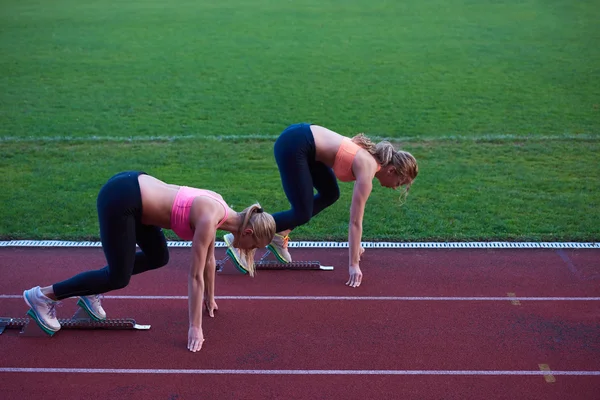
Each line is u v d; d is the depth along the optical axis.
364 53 14.66
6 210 6.47
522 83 12.07
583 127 9.50
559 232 6.01
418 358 4.09
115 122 9.95
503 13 18.86
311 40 16.03
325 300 4.84
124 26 17.66
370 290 4.99
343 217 6.46
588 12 18.64
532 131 9.36
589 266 5.38
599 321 4.53
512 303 4.79
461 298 4.86
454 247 5.76
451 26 17.36
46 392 3.75
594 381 3.86
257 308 4.72
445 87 11.92
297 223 4.91
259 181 7.44
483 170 7.74
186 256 5.60
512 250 5.70
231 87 12.05
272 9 20.22
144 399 3.69
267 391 3.76
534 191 7.07
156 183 3.94
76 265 5.40
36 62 13.75
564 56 13.98
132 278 5.18
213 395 3.73
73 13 19.45
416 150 8.54
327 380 3.87
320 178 5.10
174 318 4.58
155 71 13.20
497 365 4.02
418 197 6.94
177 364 4.02
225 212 3.90
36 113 10.35
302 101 11.14
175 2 21.55
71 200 6.77
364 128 9.65
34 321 4.29
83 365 4.00
